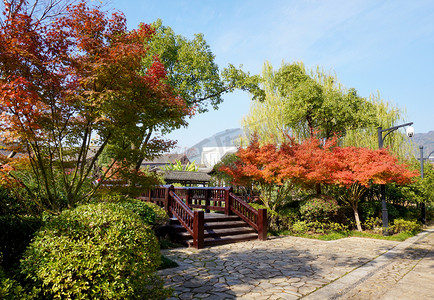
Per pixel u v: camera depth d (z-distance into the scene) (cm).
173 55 1645
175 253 782
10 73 448
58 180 639
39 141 502
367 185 1152
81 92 515
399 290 521
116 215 417
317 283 541
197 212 861
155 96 605
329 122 1820
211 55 1733
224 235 984
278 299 457
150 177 668
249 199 1531
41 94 484
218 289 502
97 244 365
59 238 361
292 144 1270
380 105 2323
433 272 641
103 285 337
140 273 371
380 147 1265
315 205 1141
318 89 1777
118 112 536
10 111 443
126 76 538
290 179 1179
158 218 897
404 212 1553
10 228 474
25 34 445
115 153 630
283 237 1086
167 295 406
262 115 2122
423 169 1770
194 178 2645
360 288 531
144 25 656
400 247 917
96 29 545
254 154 1194
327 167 1162
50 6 534
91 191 641
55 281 323
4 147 491
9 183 475
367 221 1302
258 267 652
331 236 1089
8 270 407
